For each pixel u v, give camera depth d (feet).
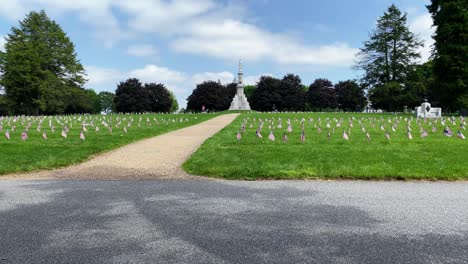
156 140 66.64
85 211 22.77
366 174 34.24
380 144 55.57
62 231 19.03
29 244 17.22
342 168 36.40
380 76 227.40
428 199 25.79
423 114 153.89
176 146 58.34
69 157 45.06
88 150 50.44
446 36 162.81
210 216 21.75
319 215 21.89
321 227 19.66
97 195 27.22
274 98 339.77
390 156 43.29
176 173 37.32
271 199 25.95
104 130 84.53
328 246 16.98
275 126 98.02
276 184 31.45
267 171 35.86
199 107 366.43
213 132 83.61
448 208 23.35
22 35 237.25
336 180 33.19
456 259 15.57
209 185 31.12
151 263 15.15
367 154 44.83
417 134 72.64
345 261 15.30
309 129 86.43
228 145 55.72
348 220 20.90
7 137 62.28
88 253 16.19
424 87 213.66
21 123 107.14
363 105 364.38
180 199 25.98
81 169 39.58
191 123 115.34
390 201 25.25
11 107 240.73
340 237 18.15
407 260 15.46
